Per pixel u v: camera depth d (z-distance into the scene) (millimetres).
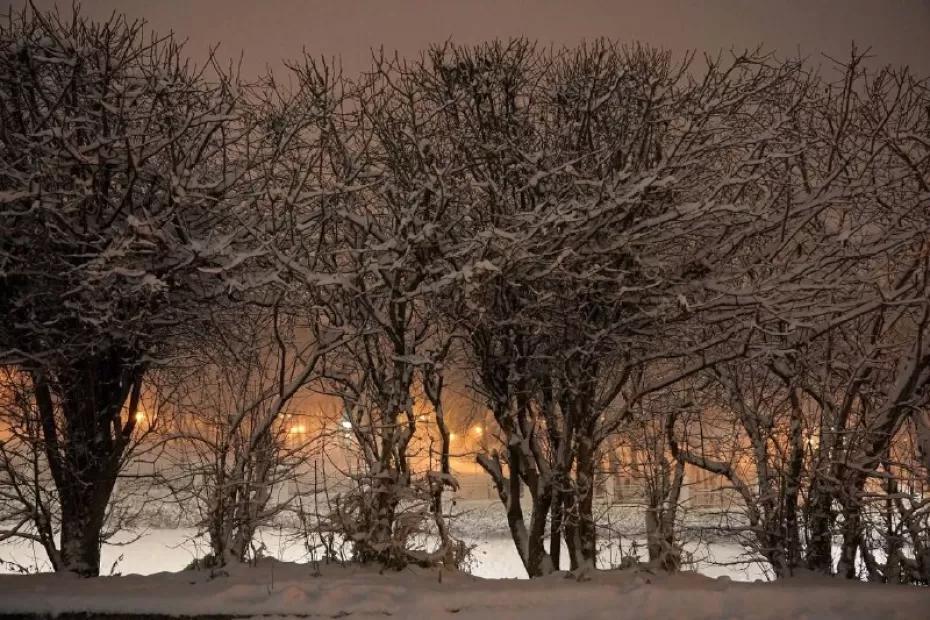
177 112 9055
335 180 8992
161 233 7812
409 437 9039
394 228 9102
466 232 9531
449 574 8789
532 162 8938
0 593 7809
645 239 9031
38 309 8797
